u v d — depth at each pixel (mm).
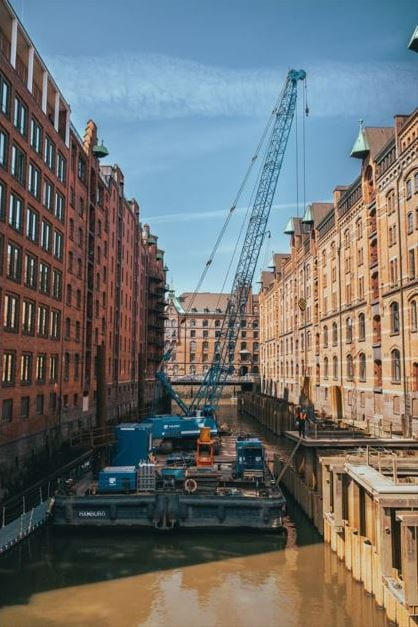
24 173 34906
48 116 41875
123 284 71062
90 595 20109
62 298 43875
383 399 41906
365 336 46438
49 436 39344
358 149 45438
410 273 37344
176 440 46031
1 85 30906
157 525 26906
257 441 34094
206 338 144250
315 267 64938
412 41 34688
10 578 21688
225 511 27172
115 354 65188
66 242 45062
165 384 78062
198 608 19094
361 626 17734
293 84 59000
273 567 23078
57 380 42344
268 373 104125
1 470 30062
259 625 17875
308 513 30344
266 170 61875
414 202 36812
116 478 28531
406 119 39438
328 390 58312
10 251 32625
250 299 145750
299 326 75062
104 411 33938
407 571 15391
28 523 25156
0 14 32938
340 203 54281
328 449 30797
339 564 23453
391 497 17641
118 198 67625
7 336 31750
